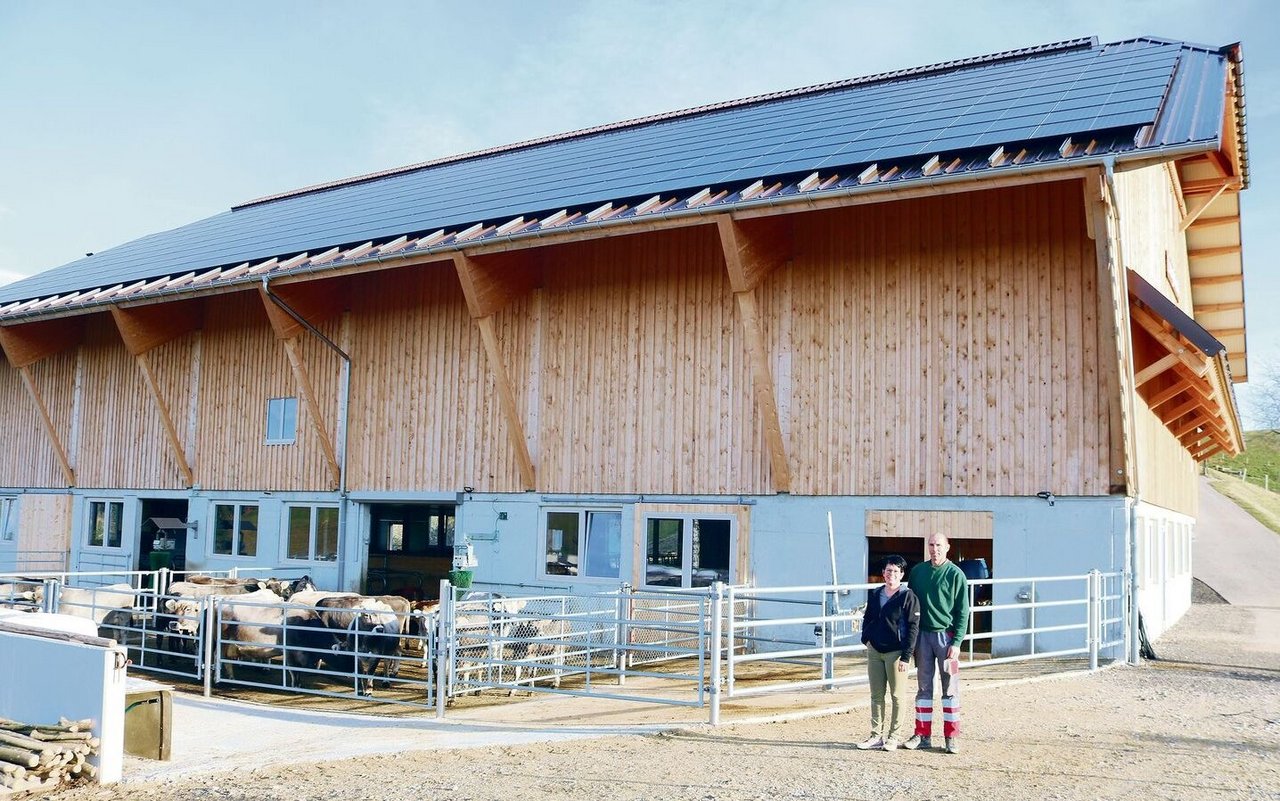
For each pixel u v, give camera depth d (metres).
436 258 19.27
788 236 17.97
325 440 22.95
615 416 19.56
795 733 10.43
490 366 20.72
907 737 10.06
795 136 18.92
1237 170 23.12
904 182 14.33
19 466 30.19
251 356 25.20
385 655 14.16
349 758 10.09
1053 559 15.53
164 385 26.84
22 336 27.69
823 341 17.56
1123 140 13.73
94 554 27.78
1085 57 20.38
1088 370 15.52
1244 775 8.57
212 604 14.51
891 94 21.36
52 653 10.16
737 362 18.41
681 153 20.39
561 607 16.19
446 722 11.92
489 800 8.22
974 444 16.23
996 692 12.62
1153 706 11.62
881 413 16.97
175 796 8.91
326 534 23.47
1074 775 8.57
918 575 9.69
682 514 18.61
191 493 25.92
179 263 25.39
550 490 20.16
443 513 23.94
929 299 16.80
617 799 8.12
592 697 13.37
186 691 14.63
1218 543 42.19
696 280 18.97
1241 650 17.23
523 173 23.83
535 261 20.72
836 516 17.17
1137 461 16.58
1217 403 21.00
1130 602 15.09
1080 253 15.73
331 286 23.08
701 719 11.22
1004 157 14.37
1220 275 28.55
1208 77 16.50
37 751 9.18
